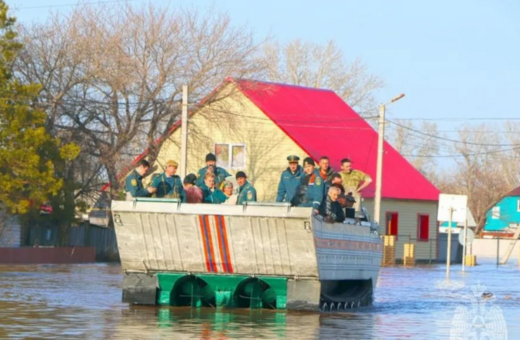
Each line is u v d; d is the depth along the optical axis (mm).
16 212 137500
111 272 113000
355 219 70688
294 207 59125
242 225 60281
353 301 68312
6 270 116750
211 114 173500
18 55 153625
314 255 60094
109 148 160125
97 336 47406
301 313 61094
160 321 54969
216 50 172125
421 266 167625
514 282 110188
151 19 166875
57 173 150875
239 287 63312
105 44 161750
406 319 60094
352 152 192750
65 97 159000
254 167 183625
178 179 65750
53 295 73562
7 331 49031
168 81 166750
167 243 62125
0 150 130875
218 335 48812
